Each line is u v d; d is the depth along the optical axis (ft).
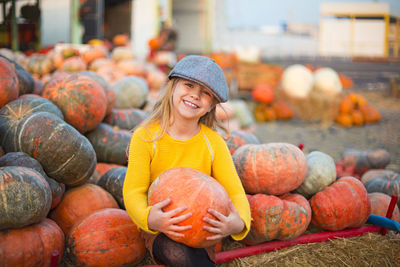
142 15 42.86
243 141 10.46
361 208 8.46
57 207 8.00
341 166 14.74
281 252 7.91
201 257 6.34
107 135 10.59
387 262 7.98
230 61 41.83
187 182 6.17
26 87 9.95
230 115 20.85
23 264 6.19
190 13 62.13
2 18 35.29
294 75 31.53
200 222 5.87
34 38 35.63
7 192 6.04
